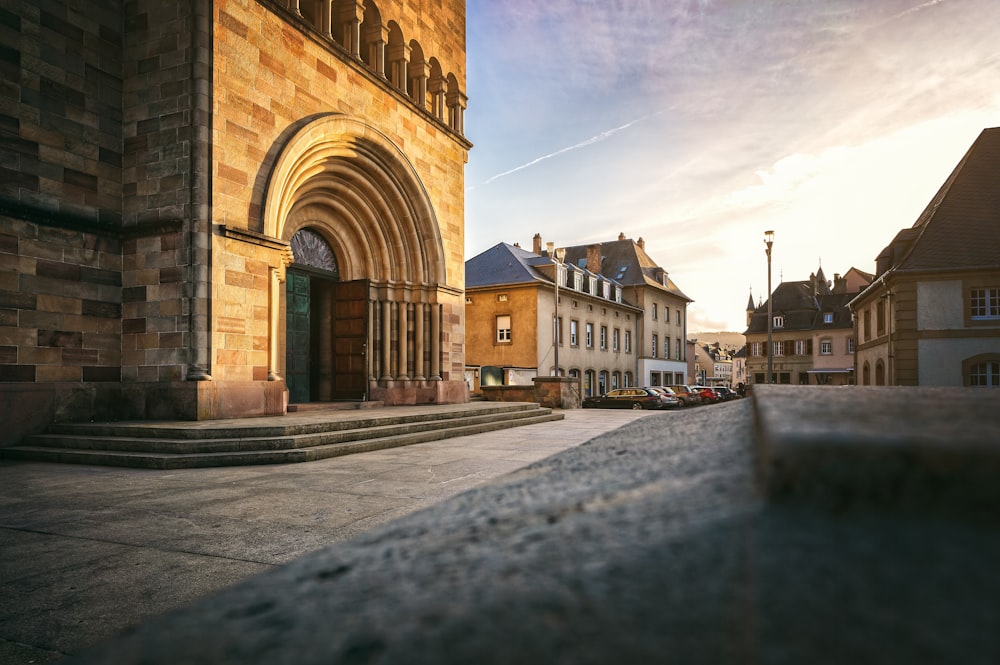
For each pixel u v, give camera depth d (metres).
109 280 11.55
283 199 13.70
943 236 26.36
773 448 0.56
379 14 17.17
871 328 31.77
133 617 3.30
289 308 16.22
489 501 1.01
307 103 14.13
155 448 8.95
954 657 0.31
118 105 11.90
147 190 11.66
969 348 24.94
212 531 4.96
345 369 18.05
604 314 44.47
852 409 0.87
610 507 0.77
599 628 0.43
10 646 2.98
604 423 17.84
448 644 0.46
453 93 21.47
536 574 0.57
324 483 7.12
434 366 19.44
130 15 11.99
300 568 0.78
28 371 10.30
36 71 10.67
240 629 0.58
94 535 4.84
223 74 11.87
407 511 5.65
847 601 0.38
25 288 10.33
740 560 0.47
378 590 0.62
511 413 17.28
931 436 0.53
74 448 9.55
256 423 10.41
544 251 46.84
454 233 20.94
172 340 11.25
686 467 0.94
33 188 10.54
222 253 11.62
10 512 5.66
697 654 0.36
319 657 0.48
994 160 28.14
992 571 0.39
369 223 18.09
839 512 0.52
